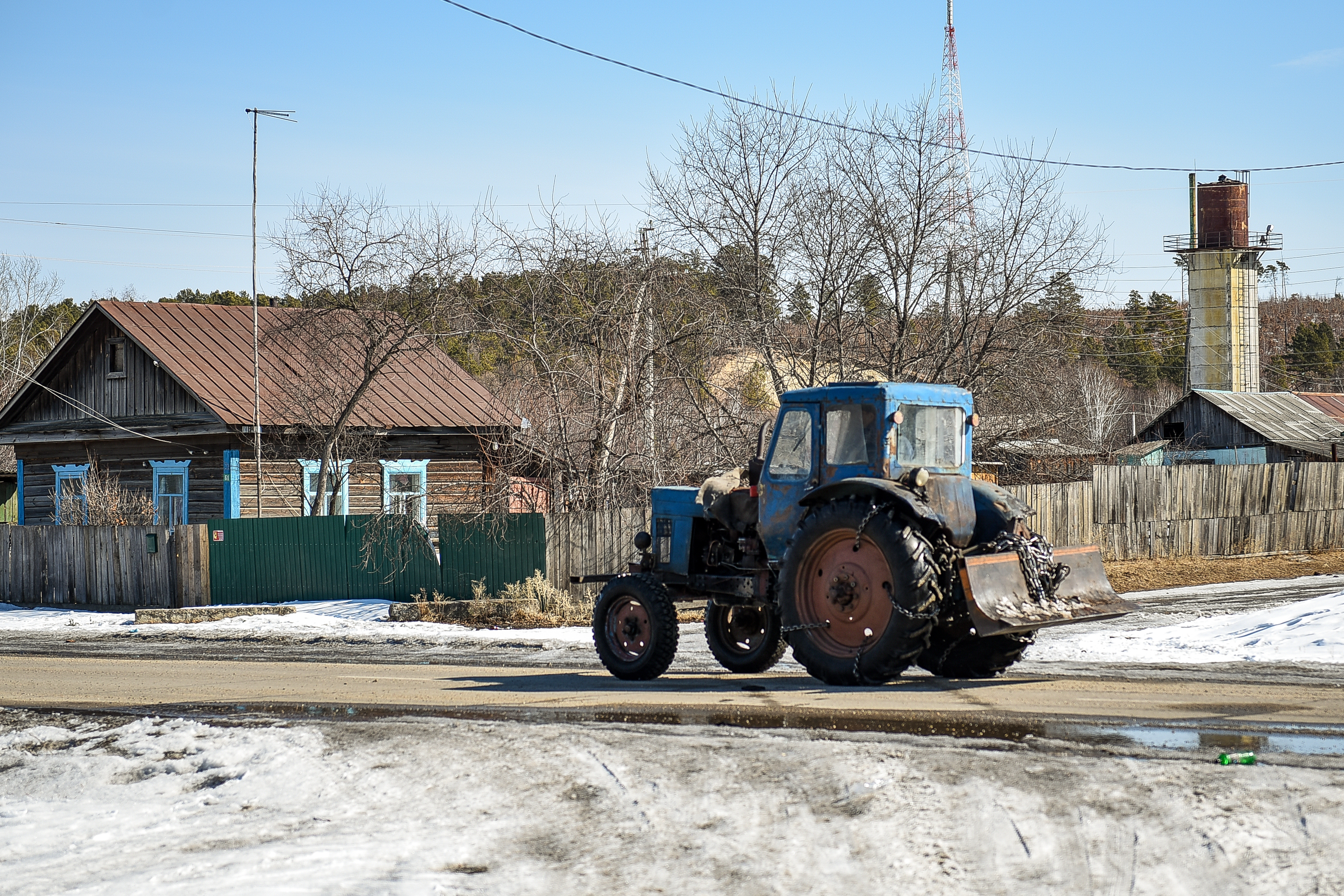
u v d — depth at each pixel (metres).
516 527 19.84
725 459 22.06
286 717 9.17
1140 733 6.68
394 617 19.28
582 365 21.62
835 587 9.42
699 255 23.53
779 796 5.66
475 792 6.27
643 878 4.78
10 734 9.05
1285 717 7.22
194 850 5.69
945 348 23.02
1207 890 4.35
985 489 10.04
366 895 4.76
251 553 22.12
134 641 18.02
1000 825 5.05
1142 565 25.28
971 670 10.12
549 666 12.87
